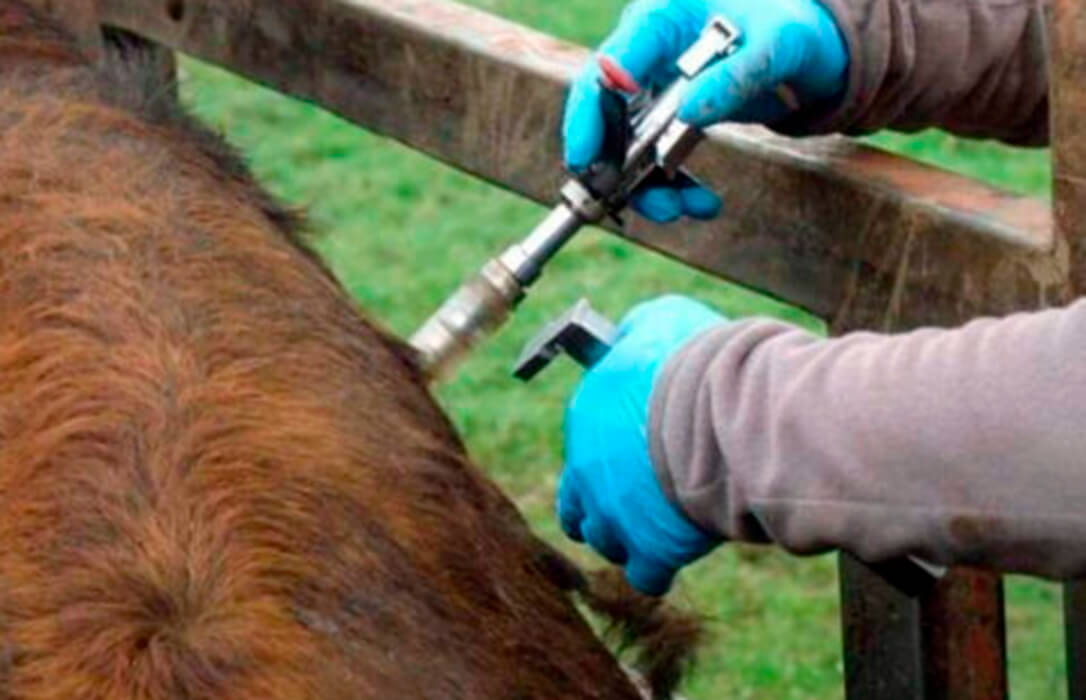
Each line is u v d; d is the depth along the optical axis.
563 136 2.80
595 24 7.71
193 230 2.44
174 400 2.17
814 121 2.61
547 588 2.41
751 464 2.15
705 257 2.83
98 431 2.13
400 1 3.14
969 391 2.03
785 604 5.12
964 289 2.54
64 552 2.00
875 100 2.61
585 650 2.38
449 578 2.20
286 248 2.52
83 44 3.38
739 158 2.74
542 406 5.81
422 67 3.08
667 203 2.54
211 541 2.02
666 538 2.27
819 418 2.10
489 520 2.39
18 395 2.19
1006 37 2.63
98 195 2.46
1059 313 2.03
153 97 2.79
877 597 2.84
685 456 2.21
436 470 2.31
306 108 7.32
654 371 2.25
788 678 4.90
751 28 2.44
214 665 1.91
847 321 2.68
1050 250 2.44
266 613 1.97
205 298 2.32
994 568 2.09
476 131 3.03
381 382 2.37
